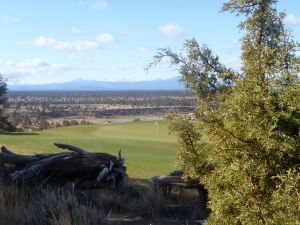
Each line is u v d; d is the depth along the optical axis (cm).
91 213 759
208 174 384
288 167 300
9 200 814
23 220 717
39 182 1049
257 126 298
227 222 319
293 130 299
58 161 1091
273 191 302
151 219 859
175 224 818
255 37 366
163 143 3688
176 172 1035
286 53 312
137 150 3172
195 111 360
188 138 397
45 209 741
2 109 6078
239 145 309
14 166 1157
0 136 3838
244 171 304
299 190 288
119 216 885
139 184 1243
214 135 327
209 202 339
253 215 300
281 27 367
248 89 308
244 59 332
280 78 304
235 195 308
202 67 442
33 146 2869
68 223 673
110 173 1101
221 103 348
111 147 3231
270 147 292
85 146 3167
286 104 295
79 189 1073
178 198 1016
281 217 288
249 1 376
